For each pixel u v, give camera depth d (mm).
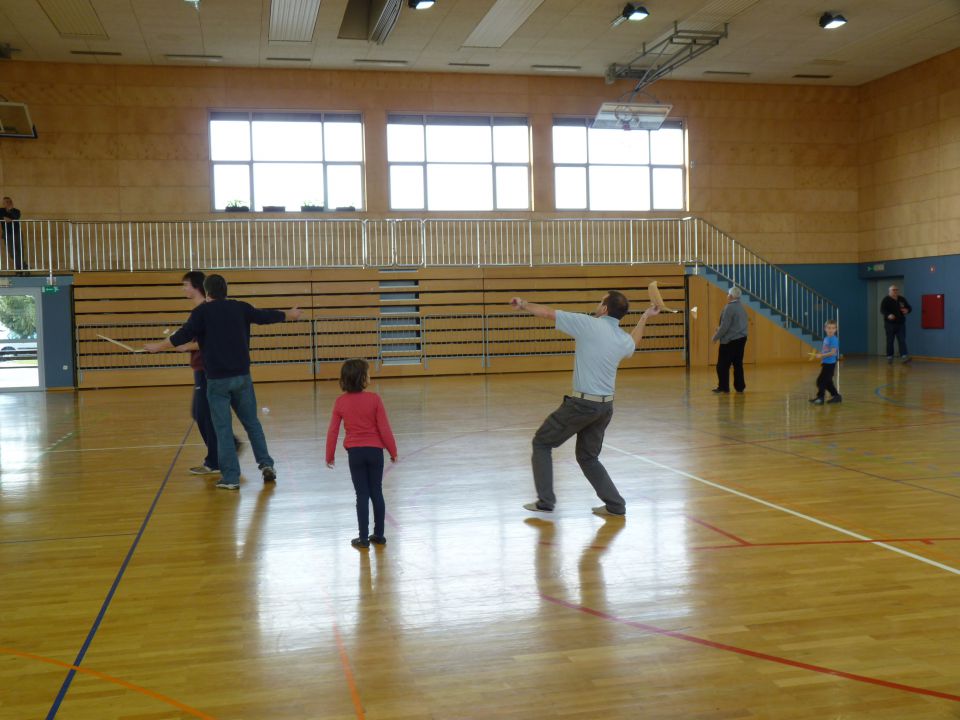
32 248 18062
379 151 19688
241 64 18781
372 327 18156
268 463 6812
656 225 21109
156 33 16547
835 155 22234
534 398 13172
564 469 7168
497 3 15531
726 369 13367
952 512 5441
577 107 20672
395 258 19672
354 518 5566
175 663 3229
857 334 22469
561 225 20547
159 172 18734
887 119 21234
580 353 5301
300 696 2930
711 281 19719
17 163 18094
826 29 17422
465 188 20219
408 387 15594
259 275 17703
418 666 3170
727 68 20234
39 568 4527
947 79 19297
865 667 3098
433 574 4316
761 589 3992
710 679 3014
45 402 14320
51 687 3025
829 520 5273
